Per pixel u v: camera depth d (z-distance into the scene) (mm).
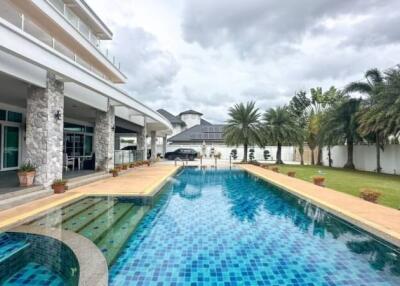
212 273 4441
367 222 6211
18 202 7309
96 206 8367
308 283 4168
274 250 5430
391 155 18828
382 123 16875
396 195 9938
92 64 19266
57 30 14008
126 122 19562
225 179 16766
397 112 15703
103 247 5305
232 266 4703
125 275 4328
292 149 35938
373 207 7691
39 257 4711
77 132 20031
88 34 18547
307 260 4984
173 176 16469
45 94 8727
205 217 7832
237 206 9320
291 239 6066
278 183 12609
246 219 7672
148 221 7328
